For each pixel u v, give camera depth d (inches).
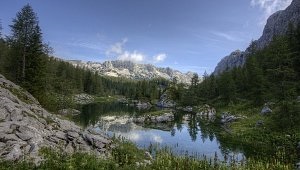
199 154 1561.3
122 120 3149.6
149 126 2790.4
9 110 1084.5
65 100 3075.8
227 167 1177.4
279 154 1396.4
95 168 812.0
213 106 4217.5
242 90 4055.1
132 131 2421.3
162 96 6786.4
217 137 2155.5
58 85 3147.1
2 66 2534.5
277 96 2030.0
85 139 1096.2
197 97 5383.9
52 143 968.9
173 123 3063.5
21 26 2281.0
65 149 963.3
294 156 1376.7
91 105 5014.8
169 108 5551.2
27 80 2210.9
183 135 2277.3
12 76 2324.1
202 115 3873.0
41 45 2303.2
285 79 2112.5
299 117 1860.2
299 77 2886.3
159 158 1159.0
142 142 1916.8
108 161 908.0
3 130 880.3
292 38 3380.9
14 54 2333.9
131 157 1072.2
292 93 1972.2
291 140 1637.6
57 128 1194.0
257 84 3270.2
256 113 2709.2
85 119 2883.9
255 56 4473.4
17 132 903.1
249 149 1665.8
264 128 2009.1
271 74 2401.6
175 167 1058.7
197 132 2434.8
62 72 5329.7
